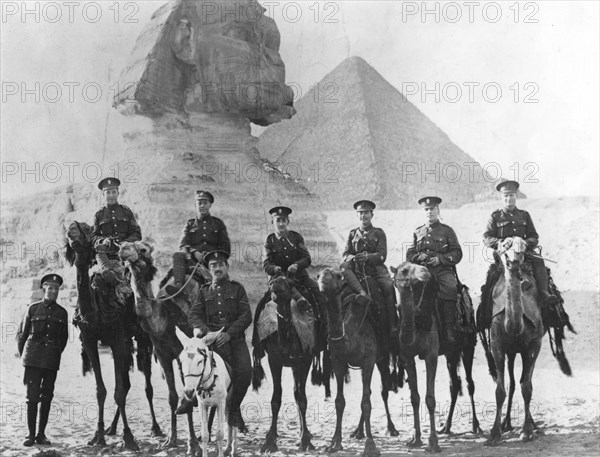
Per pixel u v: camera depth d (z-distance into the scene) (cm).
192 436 1151
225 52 2627
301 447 1205
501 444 1222
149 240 2270
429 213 1320
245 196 2530
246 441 1297
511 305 1225
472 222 3762
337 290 1142
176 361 1334
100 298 1234
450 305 1271
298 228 2625
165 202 2361
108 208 1322
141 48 2620
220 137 2659
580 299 2602
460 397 1714
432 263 1288
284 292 1147
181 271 1267
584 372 1925
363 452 1158
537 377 1881
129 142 2698
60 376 1902
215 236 1310
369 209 1298
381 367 1322
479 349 2162
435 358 1230
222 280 1178
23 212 2667
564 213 3378
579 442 1214
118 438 1328
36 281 2405
